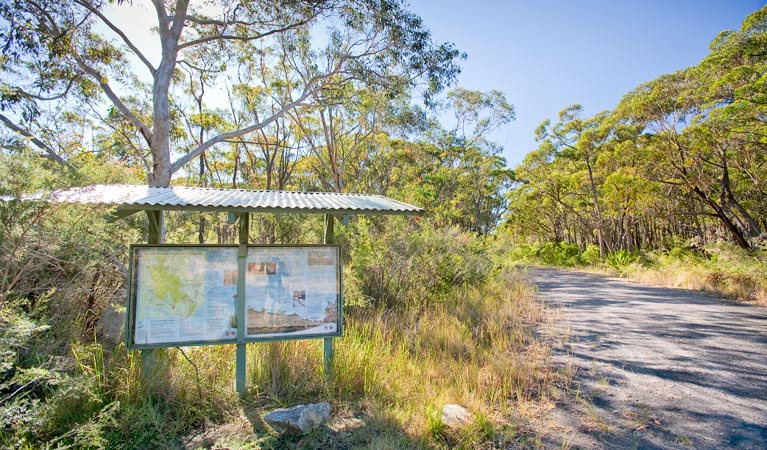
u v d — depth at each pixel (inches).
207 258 159.5
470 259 412.2
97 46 408.8
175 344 151.8
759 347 241.3
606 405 157.1
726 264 549.3
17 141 148.8
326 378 165.2
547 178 1277.1
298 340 177.8
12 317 124.2
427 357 198.4
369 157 969.5
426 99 530.9
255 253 164.1
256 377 163.6
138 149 545.6
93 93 441.1
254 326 160.7
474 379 175.6
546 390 170.6
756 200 777.6
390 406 150.7
